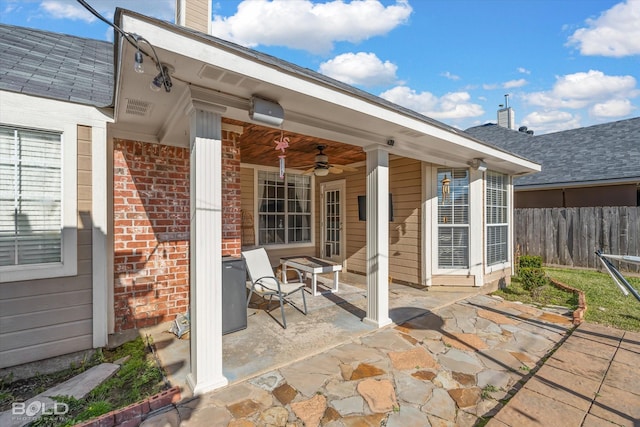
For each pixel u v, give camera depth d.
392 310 4.68
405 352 3.27
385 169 4.05
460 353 3.26
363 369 2.91
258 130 4.09
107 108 3.27
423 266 5.90
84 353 3.17
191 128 2.57
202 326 2.52
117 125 3.54
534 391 2.54
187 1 4.34
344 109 2.97
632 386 2.61
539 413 2.26
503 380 2.76
